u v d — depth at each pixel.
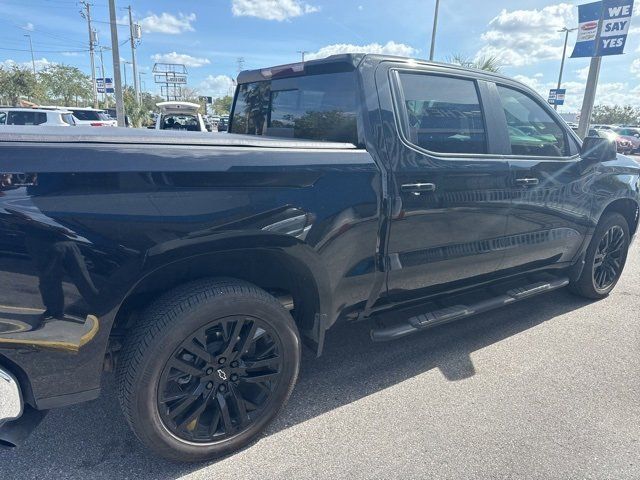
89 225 1.73
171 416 2.07
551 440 2.45
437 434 2.48
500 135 3.15
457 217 2.88
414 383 2.98
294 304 2.62
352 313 2.73
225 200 1.97
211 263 2.28
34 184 1.64
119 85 16.00
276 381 2.35
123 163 1.78
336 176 2.30
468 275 3.14
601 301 4.44
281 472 2.19
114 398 2.73
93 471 2.16
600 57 10.08
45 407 1.87
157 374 1.97
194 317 2.00
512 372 3.12
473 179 2.90
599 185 3.85
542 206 3.41
